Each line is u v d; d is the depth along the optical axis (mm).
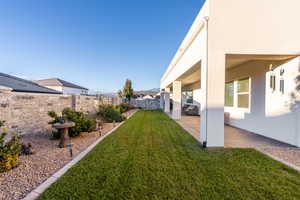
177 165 3766
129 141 5945
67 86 27344
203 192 2686
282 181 3037
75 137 6625
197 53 6074
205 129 5180
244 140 6102
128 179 3104
